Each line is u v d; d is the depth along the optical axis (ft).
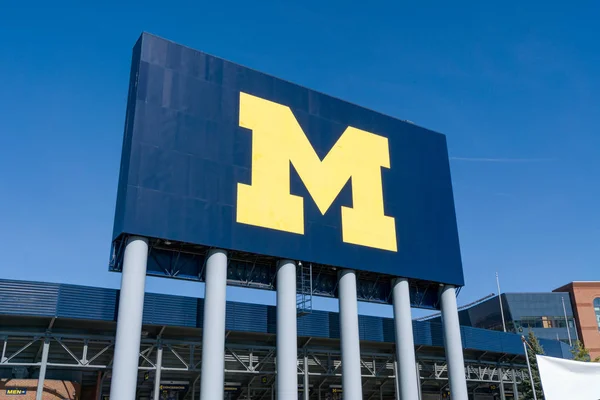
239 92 109.70
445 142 142.61
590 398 32.32
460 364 123.34
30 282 86.38
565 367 32.78
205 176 99.66
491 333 150.30
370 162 124.06
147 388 118.52
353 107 126.52
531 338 162.30
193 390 115.03
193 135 100.89
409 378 113.50
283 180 108.78
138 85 98.02
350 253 112.78
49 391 89.71
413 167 132.05
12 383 86.84
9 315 84.53
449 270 128.16
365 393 154.92
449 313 127.03
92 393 105.40
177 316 96.43
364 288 124.16
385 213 121.90
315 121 118.32
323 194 113.39
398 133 132.67
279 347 99.45
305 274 113.70
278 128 112.16
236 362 118.83
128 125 98.17
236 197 101.81
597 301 308.81
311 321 111.55
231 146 104.68
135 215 90.12
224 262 97.50
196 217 96.17
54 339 89.76
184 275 101.04
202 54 107.76
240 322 102.89
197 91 104.37
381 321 123.13
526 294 306.96
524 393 161.68
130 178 91.91
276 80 115.85
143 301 87.86
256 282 109.09
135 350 83.66
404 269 120.16
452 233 132.57
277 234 104.17
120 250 92.38
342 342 108.58
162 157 96.17
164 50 103.30
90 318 88.63
